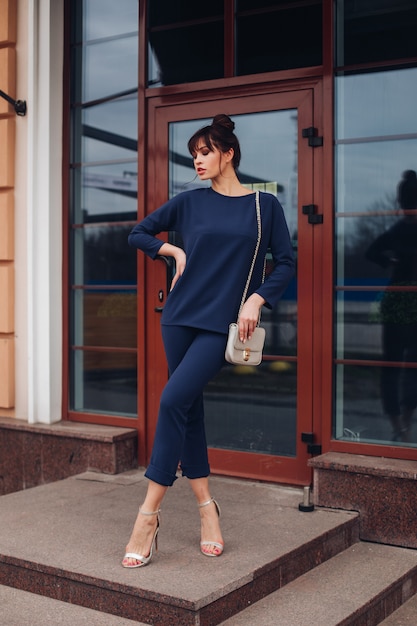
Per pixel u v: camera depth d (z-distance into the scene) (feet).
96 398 14.88
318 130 12.60
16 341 15.23
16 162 15.11
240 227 9.42
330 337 12.49
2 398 15.21
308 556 10.37
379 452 12.09
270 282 9.44
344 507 11.66
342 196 12.48
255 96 13.11
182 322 9.52
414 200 11.95
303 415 12.79
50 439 14.38
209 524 9.84
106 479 13.48
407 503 11.21
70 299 15.06
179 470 13.79
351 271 12.44
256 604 9.32
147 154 14.15
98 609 9.15
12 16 14.94
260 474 13.17
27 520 11.22
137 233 10.01
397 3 12.01
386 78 12.12
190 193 9.90
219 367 9.53
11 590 9.78
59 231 14.98
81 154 14.92
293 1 12.78
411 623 9.88
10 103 14.79
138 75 14.16
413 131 11.94
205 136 9.61
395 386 12.13
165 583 8.87
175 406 9.28
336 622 8.84
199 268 9.51
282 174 12.94
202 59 13.60
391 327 12.14
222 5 13.38
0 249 15.16
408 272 12.00
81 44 14.87
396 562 10.73
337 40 12.44
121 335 14.56
